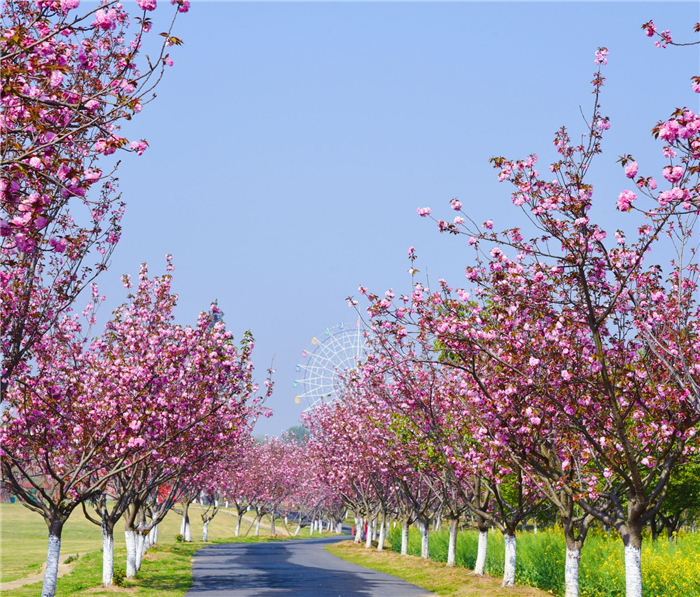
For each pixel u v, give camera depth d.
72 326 25.14
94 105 10.75
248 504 90.94
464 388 25.38
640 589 16.66
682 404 15.53
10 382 19.81
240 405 30.03
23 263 13.67
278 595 28.78
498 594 25.41
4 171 9.69
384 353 26.80
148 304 28.19
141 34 10.78
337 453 56.41
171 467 30.61
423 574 35.94
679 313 15.86
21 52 9.63
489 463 23.28
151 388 25.11
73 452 25.52
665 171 12.40
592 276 16.00
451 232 17.20
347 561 48.94
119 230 18.27
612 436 16.91
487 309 19.58
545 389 17.16
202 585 32.12
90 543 64.31
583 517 21.09
